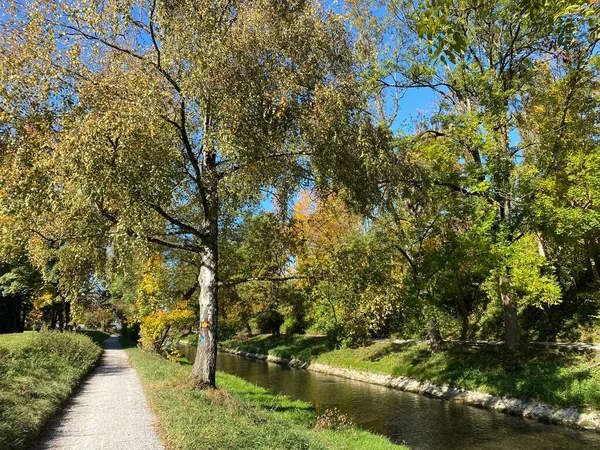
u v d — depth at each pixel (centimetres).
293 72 987
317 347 3294
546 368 1627
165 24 909
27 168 802
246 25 966
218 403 989
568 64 1512
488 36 1833
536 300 1845
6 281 3180
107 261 1077
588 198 1441
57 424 845
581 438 1189
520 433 1268
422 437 1278
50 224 1009
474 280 2683
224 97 904
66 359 1639
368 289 1388
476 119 1612
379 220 1755
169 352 2741
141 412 960
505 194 1636
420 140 1938
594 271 2148
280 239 1300
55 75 816
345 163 1038
